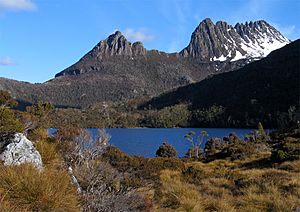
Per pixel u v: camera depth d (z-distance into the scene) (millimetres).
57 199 5402
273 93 181250
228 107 190125
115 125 193000
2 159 7312
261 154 28344
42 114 20750
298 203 9734
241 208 9828
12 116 13883
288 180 13203
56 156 9500
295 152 22562
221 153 31938
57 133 14938
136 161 18969
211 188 12984
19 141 7859
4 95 18328
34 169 5832
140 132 141125
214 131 135625
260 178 14062
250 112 169625
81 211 6102
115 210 7012
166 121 192625
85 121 180875
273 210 9336
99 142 15594
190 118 197500
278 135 43875
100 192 7051
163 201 10422
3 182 5332
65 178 6082
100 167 9742
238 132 123812
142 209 8594
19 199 5188
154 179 14898
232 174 16875
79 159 10820
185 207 9617
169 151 39500
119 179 10219
